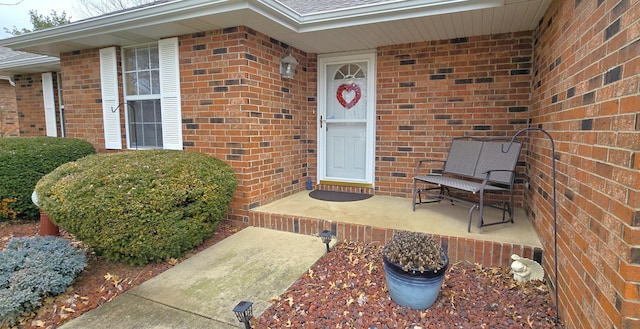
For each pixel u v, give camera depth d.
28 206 4.16
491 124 4.09
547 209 2.63
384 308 2.22
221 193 3.40
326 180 5.18
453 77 4.21
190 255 3.14
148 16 3.54
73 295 2.47
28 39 4.50
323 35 4.04
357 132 4.97
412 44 4.38
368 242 3.31
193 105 4.09
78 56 4.96
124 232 2.71
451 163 4.14
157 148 4.55
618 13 1.44
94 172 2.87
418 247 2.22
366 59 4.70
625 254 1.30
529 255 2.71
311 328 2.01
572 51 2.13
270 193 4.34
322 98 5.05
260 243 3.40
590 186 1.70
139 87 4.62
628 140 1.32
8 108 8.59
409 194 4.61
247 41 3.75
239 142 3.87
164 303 2.32
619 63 1.42
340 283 2.57
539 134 3.14
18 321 2.16
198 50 3.96
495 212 3.85
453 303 2.28
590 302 1.64
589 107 1.77
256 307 2.25
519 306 2.24
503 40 3.94
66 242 2.85
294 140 4.86
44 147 4.31
